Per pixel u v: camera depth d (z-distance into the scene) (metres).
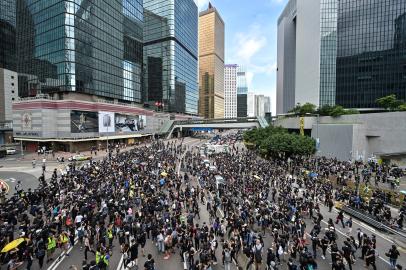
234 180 30.14
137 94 97.50
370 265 14.31
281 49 144.38
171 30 127.62
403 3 76.25
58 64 65.50
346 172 35.03
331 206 22.67
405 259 15.12
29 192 22.12
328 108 62.97
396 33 77.75
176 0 130.62
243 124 95.06
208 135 139.12
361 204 22.16
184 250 14.15
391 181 30.48
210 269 12.19
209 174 33.50
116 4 83.75
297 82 92.88
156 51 133.38
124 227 16.03
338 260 12.70
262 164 41.25
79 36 67.25
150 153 51.91
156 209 19.67
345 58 85.50
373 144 49.03
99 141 68.88
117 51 84.50
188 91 151.50
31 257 13.52
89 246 14.57
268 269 12.88
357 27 83.06
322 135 52.09
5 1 93.19
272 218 18.64
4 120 86.19
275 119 96.62
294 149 45.50
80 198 20.70
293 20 115.06
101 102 69.81
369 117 49.56
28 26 72.19
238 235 15.58
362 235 15.74
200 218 20.73
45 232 14.96
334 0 85.44
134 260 13.23
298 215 18.97
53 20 65.75
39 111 59.44
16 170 40.22
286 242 15.30
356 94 84.38
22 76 75.12
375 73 81.31
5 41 93.50
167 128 110.06
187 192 24.27
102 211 18.62
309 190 26.53
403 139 45.12
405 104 51.62
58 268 13.78
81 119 63.06
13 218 17.44
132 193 23.19
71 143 60.34
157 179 30.20
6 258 13.08
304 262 12.36
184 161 47.47
